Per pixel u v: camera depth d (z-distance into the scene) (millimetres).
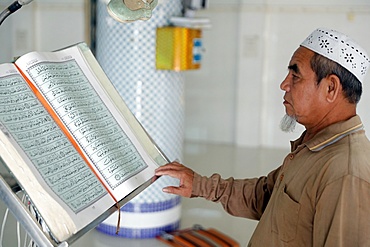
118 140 2320
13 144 1866
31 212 1943
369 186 1993
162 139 4457
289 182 2256
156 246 4332
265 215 2420
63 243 1796
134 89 4355
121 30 4328
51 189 1892
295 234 2203
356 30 6719
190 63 4410
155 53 4336
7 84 2010
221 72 7246
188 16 4484
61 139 2062
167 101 4441
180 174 2646
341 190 2002
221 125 7395
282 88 2352
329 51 2219
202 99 7391
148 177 2342
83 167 2074
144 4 2301
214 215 5098
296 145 2490
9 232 4059
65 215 1862
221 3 7039
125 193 2164
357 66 2215
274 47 6980
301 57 2287
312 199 2127
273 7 6871
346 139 2176
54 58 2256
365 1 6629
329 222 2014
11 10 2258
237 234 4648
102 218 2014
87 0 6715
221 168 6359
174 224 4652
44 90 2133
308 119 2311
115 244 4359
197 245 4301
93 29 5559
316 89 2252
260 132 7262
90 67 2393
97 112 2311
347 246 1967
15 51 6527
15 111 1969
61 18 6742
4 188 1761
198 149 7137
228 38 7121
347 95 2242
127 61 4340
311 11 6797
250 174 6188
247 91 7133
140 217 4453
